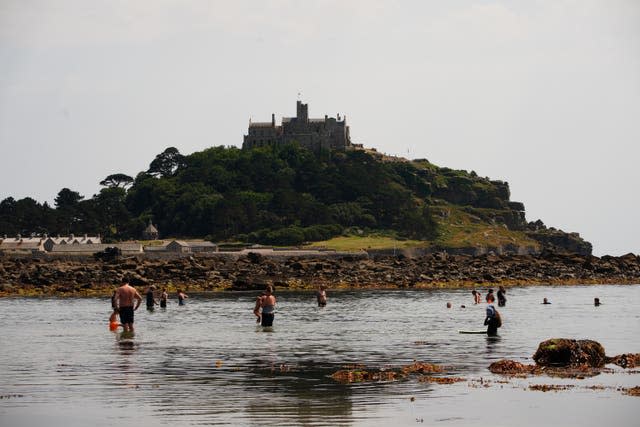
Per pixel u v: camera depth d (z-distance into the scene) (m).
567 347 78.19
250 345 95.12
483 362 79.88
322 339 101.56
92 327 119.12
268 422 55.62
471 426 54.75
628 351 87.25
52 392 65.38
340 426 54.59
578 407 59.69
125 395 64.25
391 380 70.06
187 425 54.91
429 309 158.50
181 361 81.69
